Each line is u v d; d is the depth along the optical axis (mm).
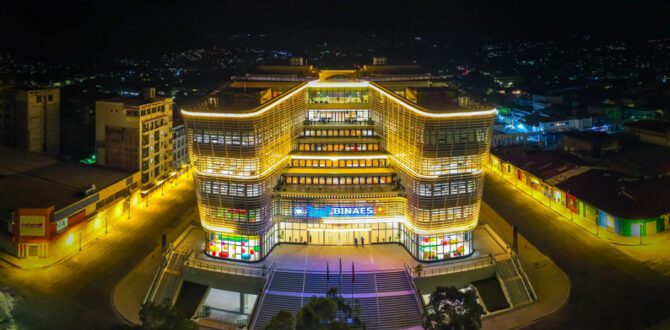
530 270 99125
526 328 82562
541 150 175500
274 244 105875
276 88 118875
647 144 161875
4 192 111312
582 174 132000
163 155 150750
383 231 107438
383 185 108625
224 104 100000
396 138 104562
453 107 95250
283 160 106688
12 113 151500
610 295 89562
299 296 90500
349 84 121562
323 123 119250
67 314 85688
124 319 85562
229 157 94500
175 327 71125
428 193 95000
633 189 118375
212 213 98562
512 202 133875
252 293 93625
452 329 72000
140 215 127812
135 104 137750
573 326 82312
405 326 85750
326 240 107625
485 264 97188
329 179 108750
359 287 92188
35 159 138250
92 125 172750
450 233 98250
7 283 92688
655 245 105312
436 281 92938
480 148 94688
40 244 101688
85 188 114688
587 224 117375
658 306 85312
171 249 103500
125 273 99625
